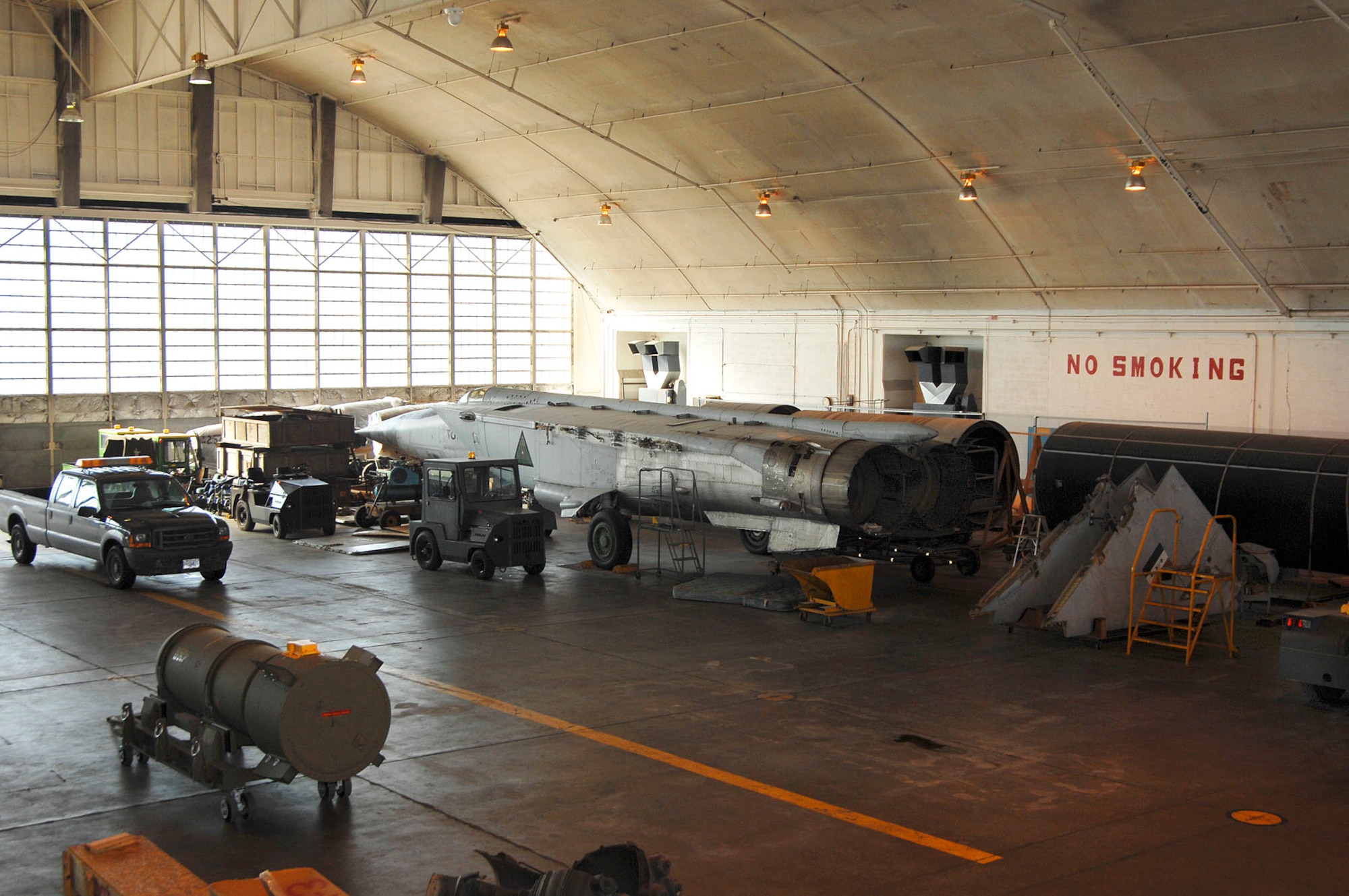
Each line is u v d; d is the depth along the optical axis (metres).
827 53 23.09
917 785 10.55
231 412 30.53
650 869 6.34
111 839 6.17
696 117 27.78
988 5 19.89
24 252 32.66
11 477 33.00
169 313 35.16
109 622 17.28
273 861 8.80
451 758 11.22
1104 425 23.52
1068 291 27.56
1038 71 21.41
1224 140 21.06
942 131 24.38
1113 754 11.49
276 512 25.67
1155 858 8.95
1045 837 9.34
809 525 19.92
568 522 28.81
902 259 29.70
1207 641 16.62
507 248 41.78
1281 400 24.66
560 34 25.50
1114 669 14.96
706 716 12.70
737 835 9.34
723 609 18.58
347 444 30.06
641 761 11.17
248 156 35.38
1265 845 9.20
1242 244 23.36
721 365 37.47
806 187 28.83
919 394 34.34
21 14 31.36
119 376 34.47
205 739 9.73
